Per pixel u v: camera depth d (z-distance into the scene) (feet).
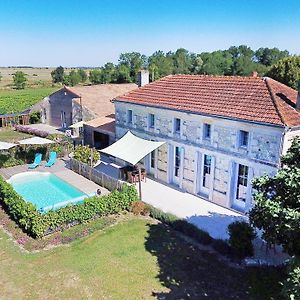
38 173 126.52
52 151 144.25
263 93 89.40
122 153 106.93
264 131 79.56
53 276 65.36
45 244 75.87
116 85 209.15
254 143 82.48
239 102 90.48
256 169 83.46
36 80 625.41
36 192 109.91
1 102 312.50
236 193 91.97
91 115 167.63
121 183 102.42
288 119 77.30
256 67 399.03
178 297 59.47
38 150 143.43
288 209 48.85
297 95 84.12
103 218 88.58
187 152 102.32
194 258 71.26
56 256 72.18
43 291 61.11
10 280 64.18
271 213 50.37
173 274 65.87
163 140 110.32
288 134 76.28
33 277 65.05
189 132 100.01
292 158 57.36
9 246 76.07
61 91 194.18
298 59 201.46
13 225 85.10
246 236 69.31
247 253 70.18
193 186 102.94
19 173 125.80
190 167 102.53
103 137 159.53
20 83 488.44
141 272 66.44
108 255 72.38
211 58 501.97
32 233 79.71
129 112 124.57
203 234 77.00
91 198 88.38
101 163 136.87
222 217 88.33
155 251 73.92
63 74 564.71
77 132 175.73
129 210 93.76
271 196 55.93
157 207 94.68
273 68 212.43
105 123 153.58
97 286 62.39
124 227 84.84
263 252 72.49
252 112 83.76
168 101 107.55
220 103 93.91
